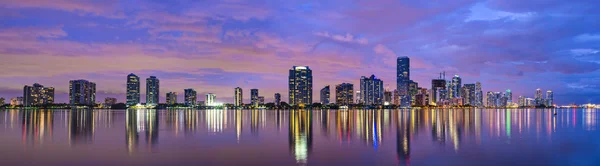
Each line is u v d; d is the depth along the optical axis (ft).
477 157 146.00
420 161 138.10
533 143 187.83
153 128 293.64
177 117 567.59
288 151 162.09
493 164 133.08
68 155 151.53
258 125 335.47
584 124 353.72
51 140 201.67
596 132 253.85
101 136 224.53
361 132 252.83
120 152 159.63
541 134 236.84
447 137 216.74
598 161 139.23
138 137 219.00
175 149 168.25
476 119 481.87
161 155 152.46
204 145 181.78
